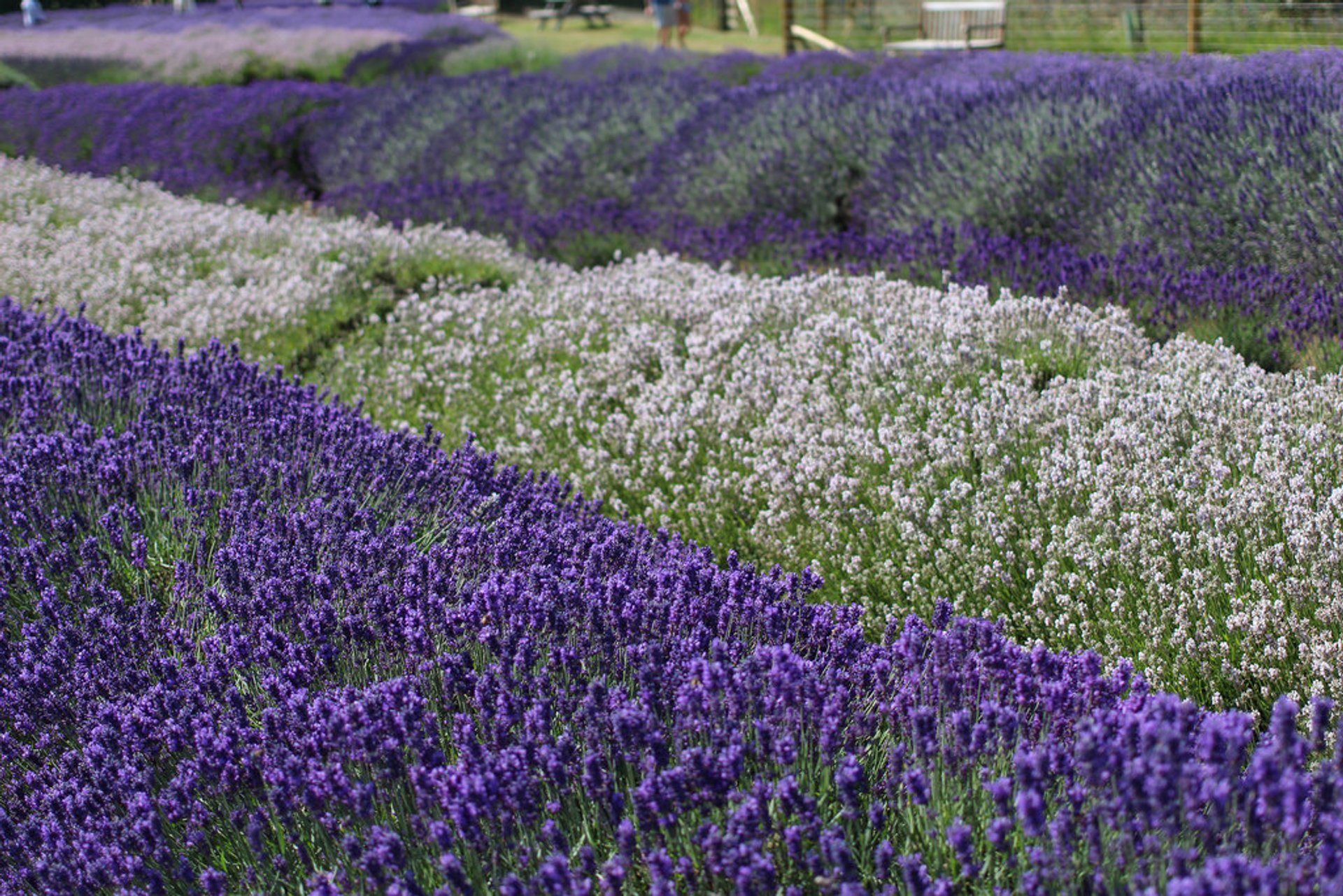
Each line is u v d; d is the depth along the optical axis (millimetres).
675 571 3686
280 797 2656
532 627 3287
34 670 3295
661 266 8531
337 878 2568
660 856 2309
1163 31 15961
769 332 6863
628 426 6156
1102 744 2361
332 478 4582
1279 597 3725
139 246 9547
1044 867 2246
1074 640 4047
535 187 12094
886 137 10305
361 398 6562
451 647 3367
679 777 2523
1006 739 2658
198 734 2793
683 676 2965
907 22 21141
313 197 14734
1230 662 3658
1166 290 6906
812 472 5055
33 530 4133
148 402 5305
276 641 3324
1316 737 2457
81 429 4945
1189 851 2166
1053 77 10547
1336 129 7395
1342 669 3418
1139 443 4652
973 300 6613
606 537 4219
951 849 2506
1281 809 2154
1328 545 3816
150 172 14258
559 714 2982
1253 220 7355
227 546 3900
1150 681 3664
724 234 9484
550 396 6613
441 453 5273
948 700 2867
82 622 3695
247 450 4891
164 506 4375
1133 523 4148
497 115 13906
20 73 23500
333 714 2758
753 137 11062
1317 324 6211
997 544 4402
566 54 20719
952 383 5684
